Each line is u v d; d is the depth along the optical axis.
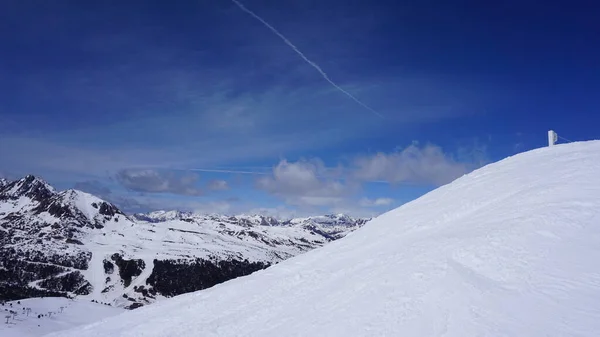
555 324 10.04
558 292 11.27
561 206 16.08
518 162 30.50
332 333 13.62
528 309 10.92
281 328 16.62
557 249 13.34
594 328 9.58
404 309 13.15
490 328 10.57
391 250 21.69
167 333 22.45
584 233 13.82
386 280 16.14
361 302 15.22
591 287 11.09
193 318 24.05
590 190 17.16
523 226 15.45
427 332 11.43
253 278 29.00
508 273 12.98
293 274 26.06
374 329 12.64
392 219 30.31
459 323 11.27
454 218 23.08
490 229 16.64
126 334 24.42
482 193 24.75
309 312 17.20
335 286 19.67
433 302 12.93
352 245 28.17
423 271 15.30
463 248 15.66
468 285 13.09
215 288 30.27
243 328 19.12
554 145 32.81
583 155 25.25
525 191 20.72
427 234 22.02
